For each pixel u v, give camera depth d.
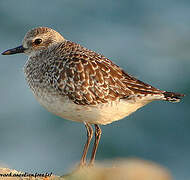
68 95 12.02
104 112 12.09
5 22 38.66
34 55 13.20
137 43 35.88
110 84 12.02
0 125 25.31
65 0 43.31
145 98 12.09
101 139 24.67
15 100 27.14
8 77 28.86
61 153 23.47
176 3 43.84
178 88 30.06
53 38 13.45
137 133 25.38
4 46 34.97
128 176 9.16
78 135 24.86
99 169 9.64
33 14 40.47
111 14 41.56
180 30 38.50
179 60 33.34
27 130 25.11
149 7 43.09
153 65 32.53
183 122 26.58
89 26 39.28
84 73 12.02
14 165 21.80
